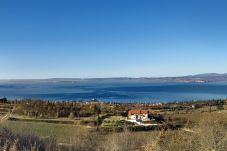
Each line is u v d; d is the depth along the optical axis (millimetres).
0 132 6832
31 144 6453
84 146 7512
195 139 6902
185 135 7195
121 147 7508
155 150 6809
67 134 8609
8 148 6262
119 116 50094
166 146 6855
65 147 7137
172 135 7305
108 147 7469
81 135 8477
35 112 47812
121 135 8180
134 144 7727
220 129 7484
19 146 6383
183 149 6684
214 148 6562
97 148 7523
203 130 7258
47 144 6934
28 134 7180
